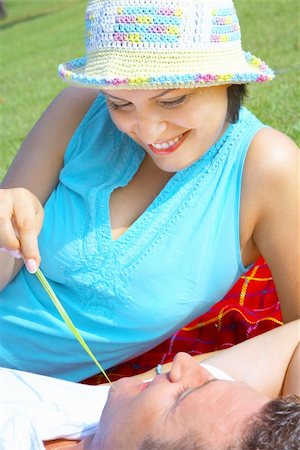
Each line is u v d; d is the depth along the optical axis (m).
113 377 2.98
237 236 2.54
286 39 7.28
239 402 1.84
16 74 10.18
